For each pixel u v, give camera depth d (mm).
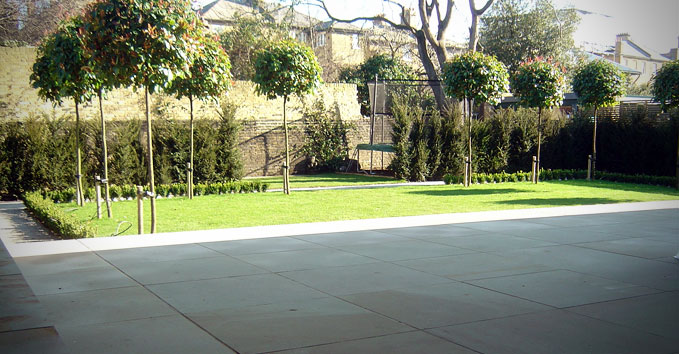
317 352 3217
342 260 5887
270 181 18578
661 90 15734
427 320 3830
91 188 14094
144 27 7609
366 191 15320
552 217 9297
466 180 16781
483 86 15906
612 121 19797
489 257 6027
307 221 9930
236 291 4617
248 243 6918
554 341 3420
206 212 11180
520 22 33969
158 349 3256
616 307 4156
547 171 19172
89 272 5305
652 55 52188
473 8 27594
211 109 19938
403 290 4648
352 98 23031
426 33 27969
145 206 12430
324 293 4555
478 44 29016
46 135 14258
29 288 4684
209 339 3434
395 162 18906
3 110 16422
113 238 7297
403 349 3270
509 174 18828
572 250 6422
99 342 3373
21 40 27047
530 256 6078
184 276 5152
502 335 3523
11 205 13000
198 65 12727
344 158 22547
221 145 16438
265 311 4043
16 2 27109
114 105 18047
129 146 15016
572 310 4074
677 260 5828
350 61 42594
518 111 20281
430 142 19047
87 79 10672
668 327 3697
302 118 21797
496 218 9156
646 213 9789
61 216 9133
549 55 33750
